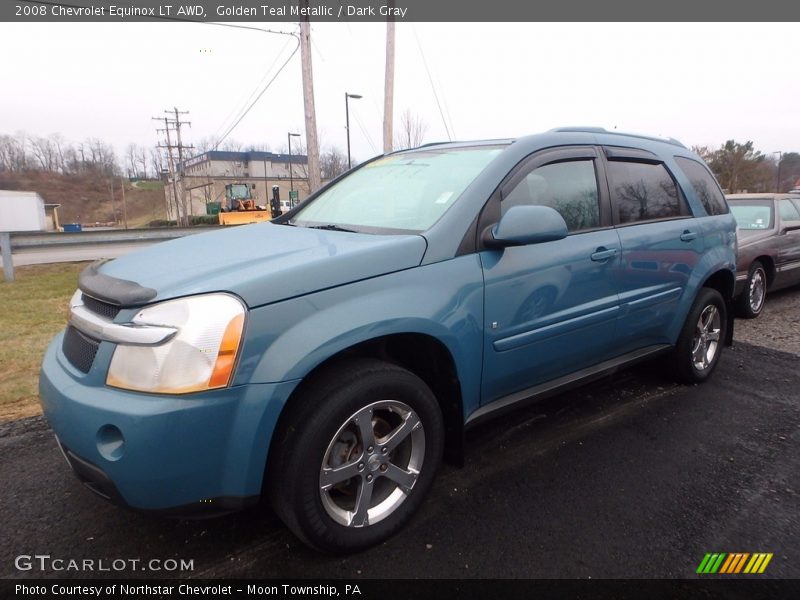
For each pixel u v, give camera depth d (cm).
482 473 292
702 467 298
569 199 305
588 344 314
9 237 927
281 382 195
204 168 7612
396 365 233
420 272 237
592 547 232
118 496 189
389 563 223
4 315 662
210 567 222
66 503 267
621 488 277
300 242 256
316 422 205
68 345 225
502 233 249
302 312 204
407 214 275
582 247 298
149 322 190
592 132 340
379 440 227
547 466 299
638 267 333
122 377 189
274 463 206
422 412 239
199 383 185
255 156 7688
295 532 213
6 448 324
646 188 358
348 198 329
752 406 380
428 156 332
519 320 271
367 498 226
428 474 247
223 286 197
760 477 288
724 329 432
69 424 196
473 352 253
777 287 702
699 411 371
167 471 185
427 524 248
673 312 372
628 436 335
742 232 685
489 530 243
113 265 253
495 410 278
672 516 254
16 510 261
